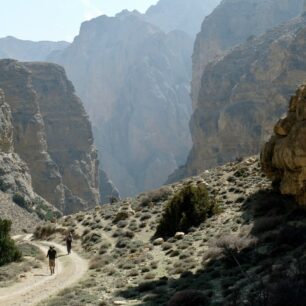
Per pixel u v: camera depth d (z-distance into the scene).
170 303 21.16
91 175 197.75
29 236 73.81
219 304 19.83
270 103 136.88
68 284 32.91
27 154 161.00
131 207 62.97
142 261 35.47
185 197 43.69
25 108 166.00
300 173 32.81
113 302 25.11
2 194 111.19
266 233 29.14
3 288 32.22
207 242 34.19
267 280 20.27
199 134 175.12
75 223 66.44
